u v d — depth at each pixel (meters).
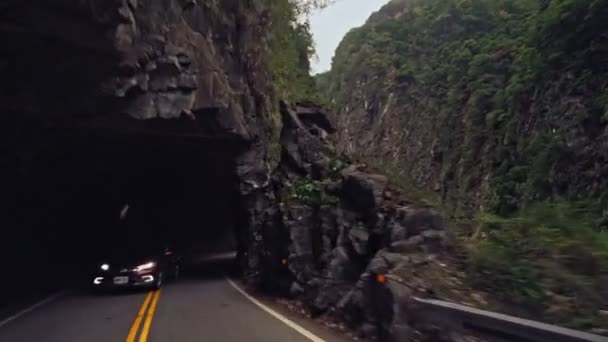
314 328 8.84
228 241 57.91
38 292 17.45
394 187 11.67
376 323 7.54
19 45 10.61
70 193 23.14
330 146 20.03
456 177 74.62
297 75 30.81
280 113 23.75
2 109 12.41
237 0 19.56
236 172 21.47
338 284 10.39
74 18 10.05
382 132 110.31
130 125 15.49
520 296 5.64
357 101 126.19
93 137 16.80
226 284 18.64
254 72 21.80
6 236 19.61
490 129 68.31
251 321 9.80
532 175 47.19
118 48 11.22
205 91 16.08
